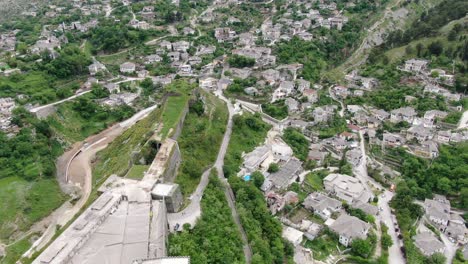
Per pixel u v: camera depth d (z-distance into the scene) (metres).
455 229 102.50
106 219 72.81
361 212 104.38
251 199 98.31
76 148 148.00
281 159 124.94
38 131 141.38
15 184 118.88
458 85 161.75
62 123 156.75
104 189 83.75
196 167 99.94
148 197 79.31
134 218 72.81
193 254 68.44
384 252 93.19
